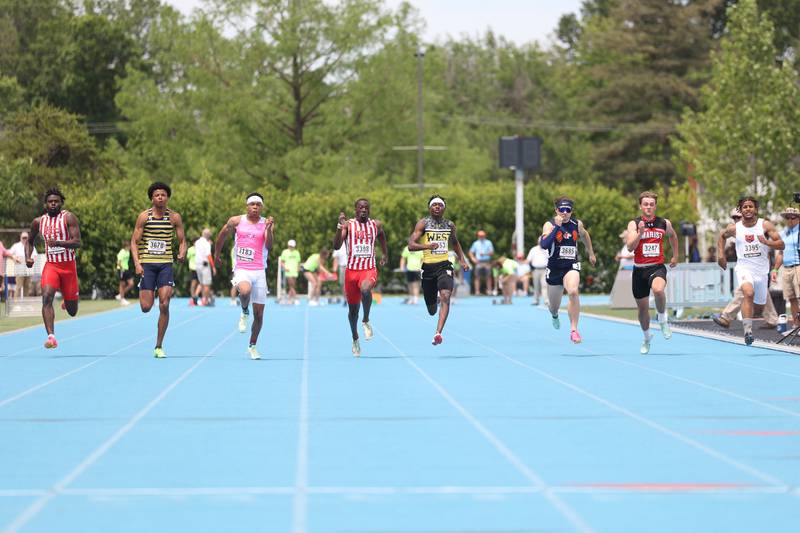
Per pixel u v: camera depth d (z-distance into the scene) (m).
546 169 153.88
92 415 20.34
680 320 48.12
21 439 17.77
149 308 31.77
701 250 98.50
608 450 16.73
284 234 87.81
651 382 25.50
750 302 34.00
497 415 20.31
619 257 60.16
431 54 128.88
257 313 31.19
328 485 14.27
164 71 155.00
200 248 67.94
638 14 145.50
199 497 13.59
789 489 14.02
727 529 12.05
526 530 12.00
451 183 118.50
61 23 153.62
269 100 114.12
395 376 26.81
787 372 27.64
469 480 14.56
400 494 13.74
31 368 28.84
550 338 39.50
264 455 16.33
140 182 92.00
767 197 78.81
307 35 114.19
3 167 80.31
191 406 21.53
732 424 19.23
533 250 67.81
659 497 13.57
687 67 144.38
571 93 172.12
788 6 129.12
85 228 85.50
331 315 56.28
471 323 48.94
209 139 115.38
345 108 118.81
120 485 14.27
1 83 128.88
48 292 33.47
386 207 90.38
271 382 25.55
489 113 175.50
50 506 13.12
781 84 78.06
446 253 33.34
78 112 153.25
